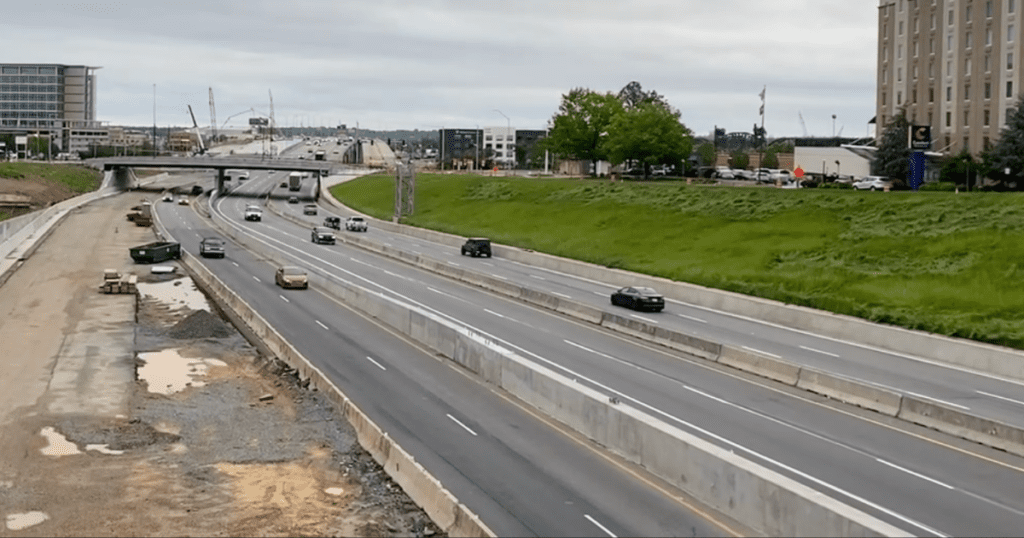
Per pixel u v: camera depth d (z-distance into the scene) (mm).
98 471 28938
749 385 37156
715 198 92750
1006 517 22938
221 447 31109
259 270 75812
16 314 56312
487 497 24859
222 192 172875
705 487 24391
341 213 138125
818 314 50469
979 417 29656
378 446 29484
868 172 112688
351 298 58375
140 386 39344
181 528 24453
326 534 23875
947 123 100625
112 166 178500
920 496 24375
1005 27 91312
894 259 62500
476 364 39500
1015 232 61312
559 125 158250
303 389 37844
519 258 84438
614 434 28859
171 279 71500
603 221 96625
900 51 108875
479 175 158625
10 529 24500
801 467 26656
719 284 61312
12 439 32094
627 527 22750
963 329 44375
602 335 48125
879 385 37438
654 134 128500
